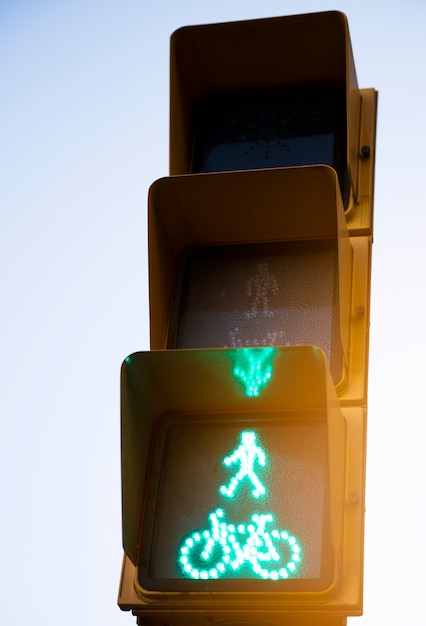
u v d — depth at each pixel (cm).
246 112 501
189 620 383
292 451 392
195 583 371
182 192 436
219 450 398
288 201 437
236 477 392
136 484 389
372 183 468
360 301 431
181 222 450
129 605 374
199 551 381
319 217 444
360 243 447
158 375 394
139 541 386
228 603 366
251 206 441
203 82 502
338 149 485
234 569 374
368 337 423
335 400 374
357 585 362
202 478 395
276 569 371
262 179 428
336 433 371
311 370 383
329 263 446
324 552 368
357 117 483
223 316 445
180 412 408
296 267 447
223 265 454
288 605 361
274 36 486
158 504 393
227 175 428
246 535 379
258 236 454
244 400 402
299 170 423
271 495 386
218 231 454
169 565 380
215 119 503
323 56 489
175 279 454
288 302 442
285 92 502
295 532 376
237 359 384
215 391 399
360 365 416
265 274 449
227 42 489
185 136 493
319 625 374
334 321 434
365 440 395
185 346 441
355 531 374
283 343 433
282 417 399
